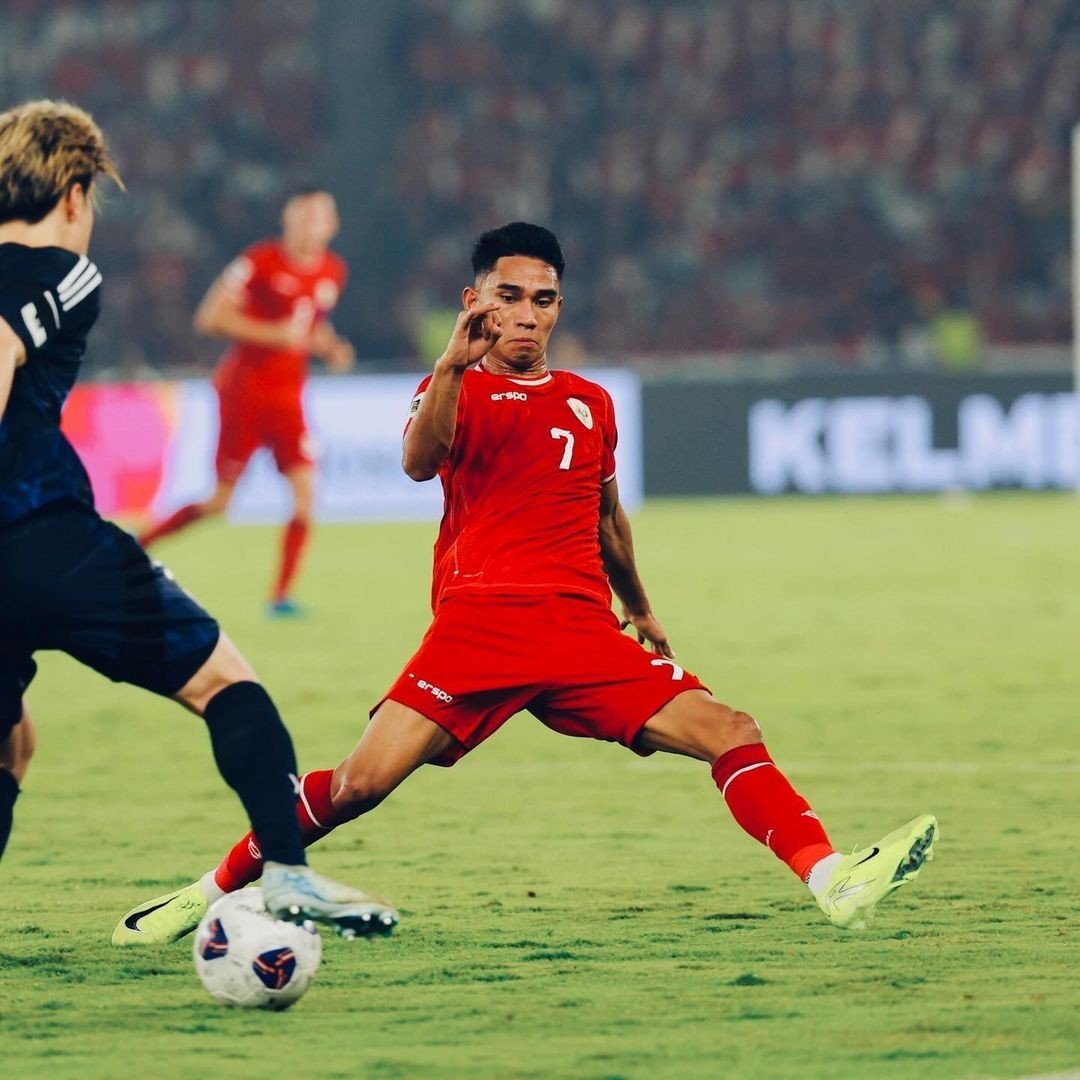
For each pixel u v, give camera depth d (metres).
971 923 18.61
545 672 17.12
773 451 84.44
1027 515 77.75
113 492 80.88
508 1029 14.85
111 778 28.84
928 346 95.75
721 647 43.50
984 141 103.50
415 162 105.62
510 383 17.72
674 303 100.56
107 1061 13.98
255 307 49.41
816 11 108.44
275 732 15.26
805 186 103.25
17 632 14.91
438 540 18.16
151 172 104.62
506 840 23.64
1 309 14.59
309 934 15.61
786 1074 13.46
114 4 111.06
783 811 16.70
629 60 108.56
